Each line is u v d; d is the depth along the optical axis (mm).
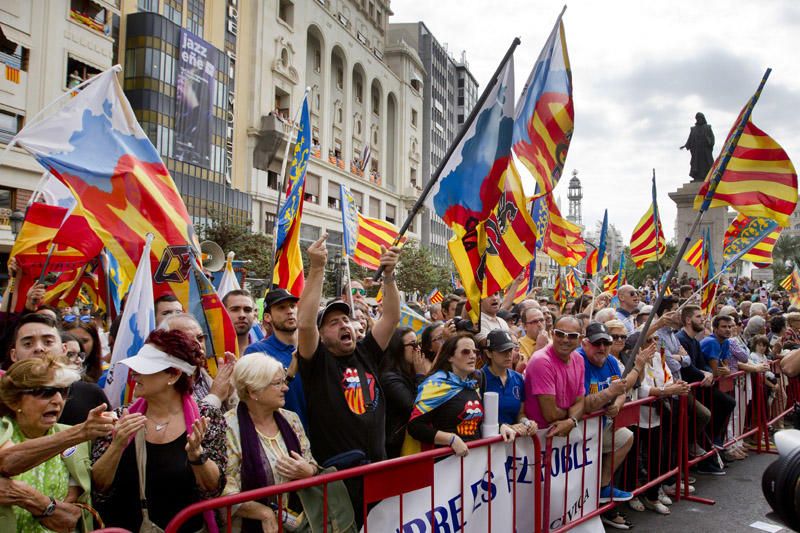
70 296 5664
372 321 6496
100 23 27109
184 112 34062
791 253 61438
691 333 7000
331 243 48562
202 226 32344
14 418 2625
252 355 3211
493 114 4723
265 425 3219
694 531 5086
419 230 67688
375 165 59656
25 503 2496
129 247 4469
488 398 4160
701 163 23500
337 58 53031
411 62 66625
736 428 7344
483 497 4004
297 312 3627
